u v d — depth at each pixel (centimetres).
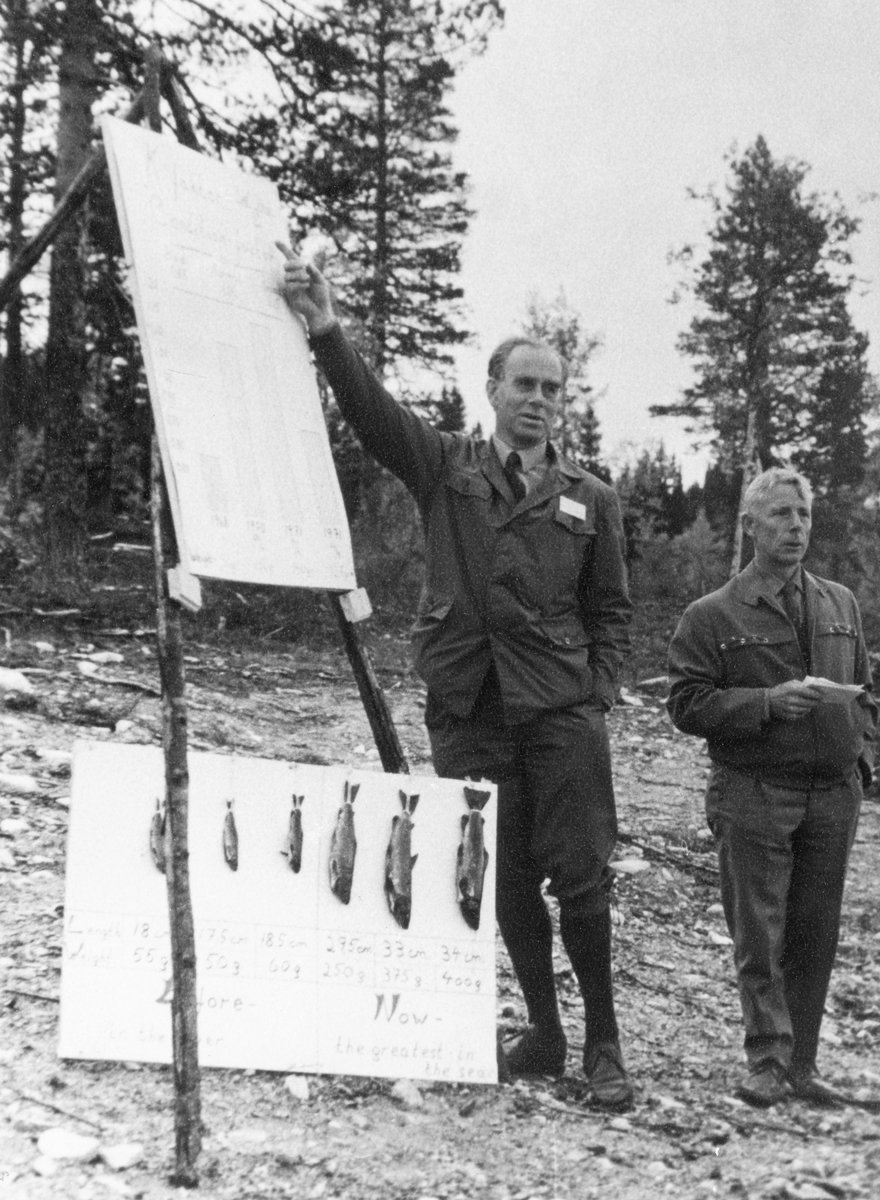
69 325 1144
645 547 2700
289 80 1273
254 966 365
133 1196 298
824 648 454
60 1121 331
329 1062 366
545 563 411
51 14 1161
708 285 3228
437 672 415
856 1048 512
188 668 980
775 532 454
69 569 1154
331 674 1057
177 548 355
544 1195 327
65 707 791
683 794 884
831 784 445
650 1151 365
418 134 2019
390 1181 325
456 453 422
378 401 409
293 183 1291
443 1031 379
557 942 571
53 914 475
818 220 3200
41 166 1225
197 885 364
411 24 1397
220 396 361
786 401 3244
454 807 395
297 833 377
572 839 407
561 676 409
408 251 2414
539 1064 425
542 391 416
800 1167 347
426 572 425
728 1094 429
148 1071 369
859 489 2797
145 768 367
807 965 445
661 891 686
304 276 393
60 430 1165
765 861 436
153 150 368
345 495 1844
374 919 381
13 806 596
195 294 364
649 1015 515
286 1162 327
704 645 455
